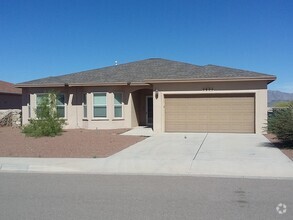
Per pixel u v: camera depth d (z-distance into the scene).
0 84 46.16
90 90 28.70
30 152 17.39
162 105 25.94
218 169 13.29
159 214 7.79
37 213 7.92
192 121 25.69
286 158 15.06
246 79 24.33
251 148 17.97
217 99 25.34
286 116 18.14
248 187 10.54
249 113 24.92
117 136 23.52
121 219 7.45
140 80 27.98
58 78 31.31
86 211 8.05
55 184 11.10
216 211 8.00
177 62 33.06
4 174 13.03
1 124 31.92
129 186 10.75
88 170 13.53
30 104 30.55
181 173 12.84
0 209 8.27
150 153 16.78
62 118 28.02
